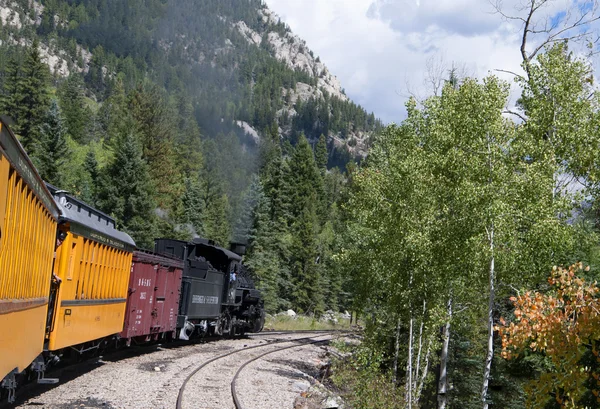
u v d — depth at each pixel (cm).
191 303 2534
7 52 17362
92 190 5547
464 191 1616
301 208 9044
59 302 1229
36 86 6850
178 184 7256
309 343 3591
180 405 1273
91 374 1538
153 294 2109
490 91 1744
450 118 1848
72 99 11594
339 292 6944
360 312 2500
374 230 2209
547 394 928
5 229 743
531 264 1595
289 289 6500
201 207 6084
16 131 6631
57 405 1149
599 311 879
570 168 1689
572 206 1662
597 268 1719
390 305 2005
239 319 3412
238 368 2048
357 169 2753
